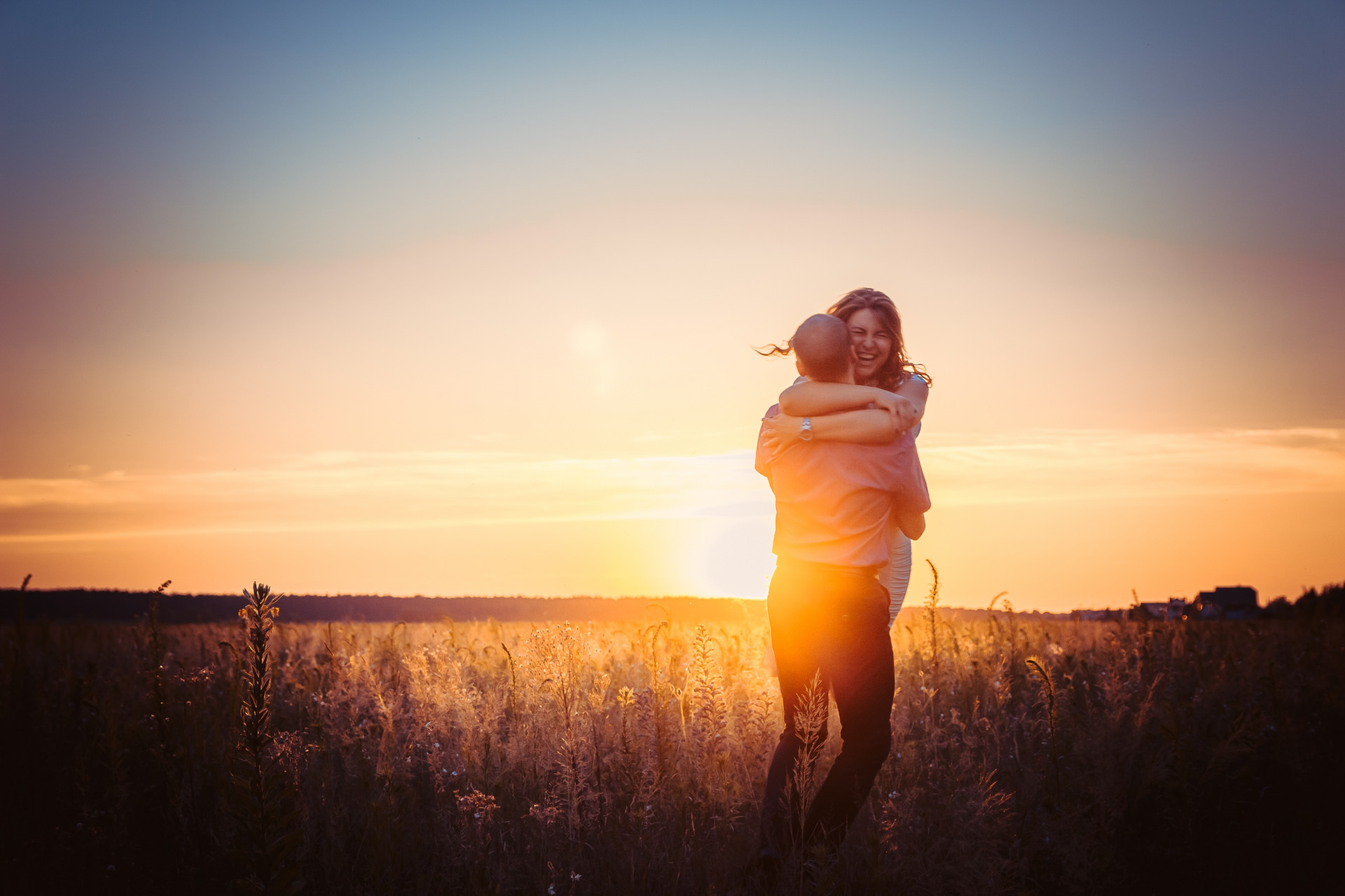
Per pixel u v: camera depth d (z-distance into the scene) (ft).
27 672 14.40
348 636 20.26
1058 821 10.09
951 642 18.44
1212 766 11.39
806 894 8.28
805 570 9.65
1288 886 9.20
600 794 10.73
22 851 9.52
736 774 11.18
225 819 9.68
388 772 11.31
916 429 11.13
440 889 9.12
